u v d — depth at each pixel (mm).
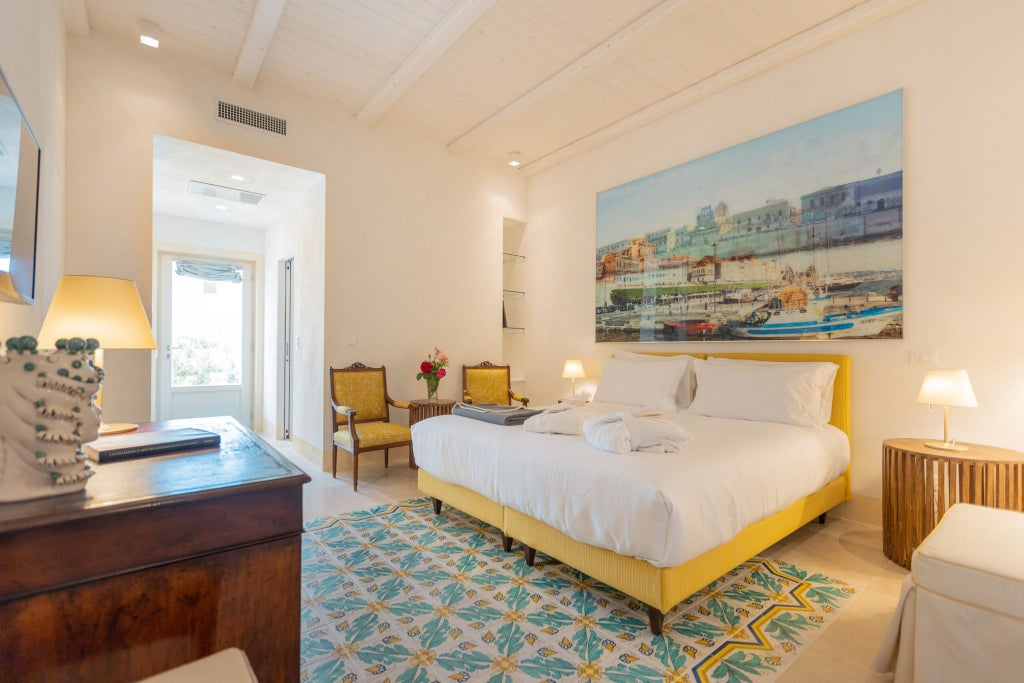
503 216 5418
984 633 1367
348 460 4297
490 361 5273
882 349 2939
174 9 2961
